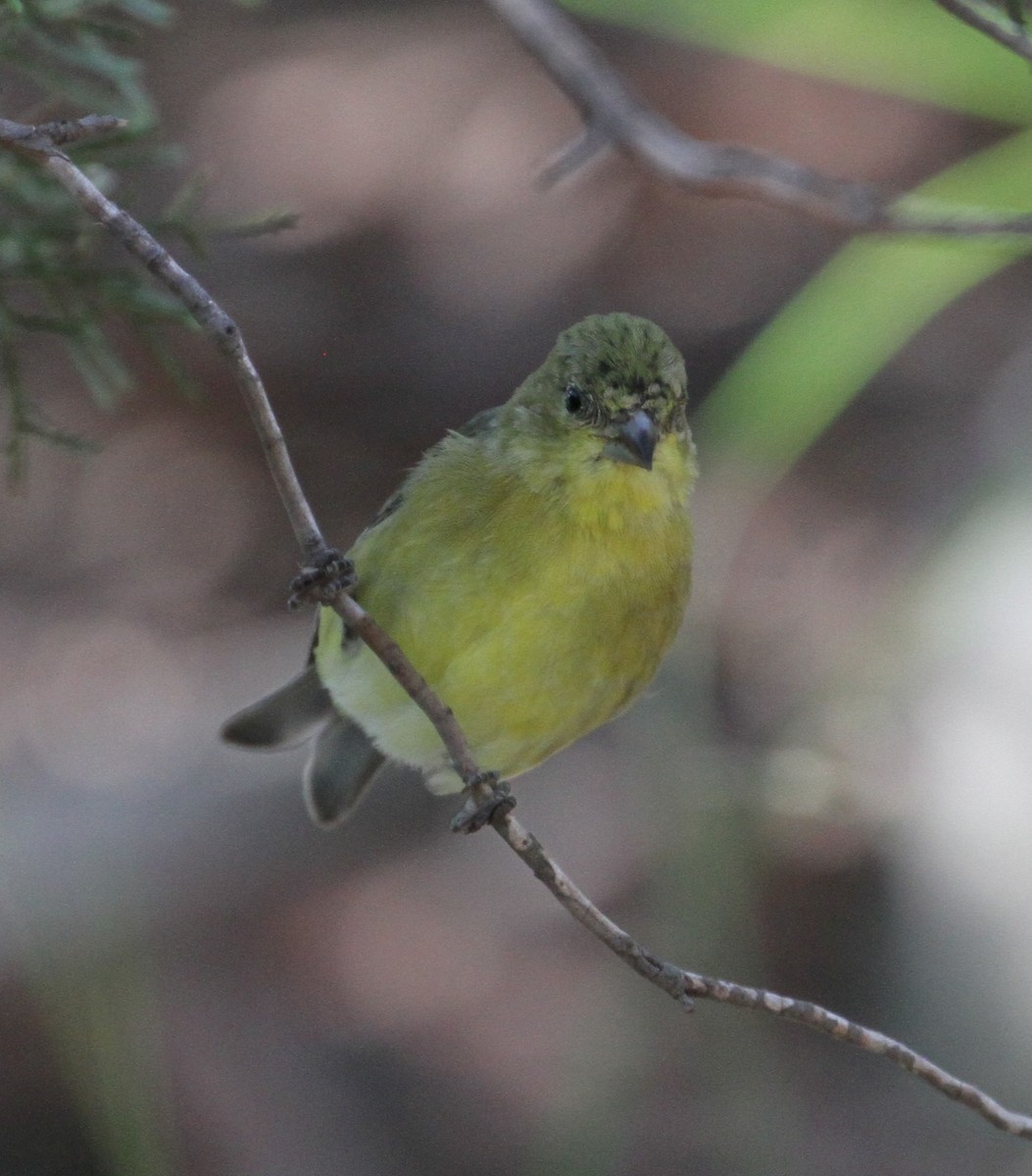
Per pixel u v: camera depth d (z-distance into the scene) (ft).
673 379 23.91
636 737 40.60
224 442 50.14
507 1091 36.99
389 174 52.39
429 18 57.82
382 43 56.65
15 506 48.67
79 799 38.99
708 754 39.68
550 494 23.31
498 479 23.62
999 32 18.53
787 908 37.60
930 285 26.66
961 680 37.32
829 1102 35.88
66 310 22.85
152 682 44.11
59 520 48.70
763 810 38.40
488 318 50.03
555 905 40.34
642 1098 36.65
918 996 35.68
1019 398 44.70
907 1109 35.68
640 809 40.09
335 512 48.39
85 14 23.53
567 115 53.78
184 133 52.95
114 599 47.03
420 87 54.80
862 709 38.75
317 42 56.70
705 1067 36.83
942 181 28.58
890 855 36.96
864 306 26.86
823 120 51.55
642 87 52.70
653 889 38.63
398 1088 37.19
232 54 55.83
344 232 51.34
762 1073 36.60
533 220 51.78
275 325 49.65
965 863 35.83
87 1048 34.55
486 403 48.75
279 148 52.90
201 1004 37.14
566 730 24.53
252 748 28.48
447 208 52.19
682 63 53.26
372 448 49.24
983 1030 34.88
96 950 36.09
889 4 27.09
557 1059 37.40
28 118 22.18
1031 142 27.48
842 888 37.37
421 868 41.32
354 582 19.34
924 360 47.37
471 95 54.44
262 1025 37.14
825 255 49.70
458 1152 36.09
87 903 36.73
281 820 40.27
